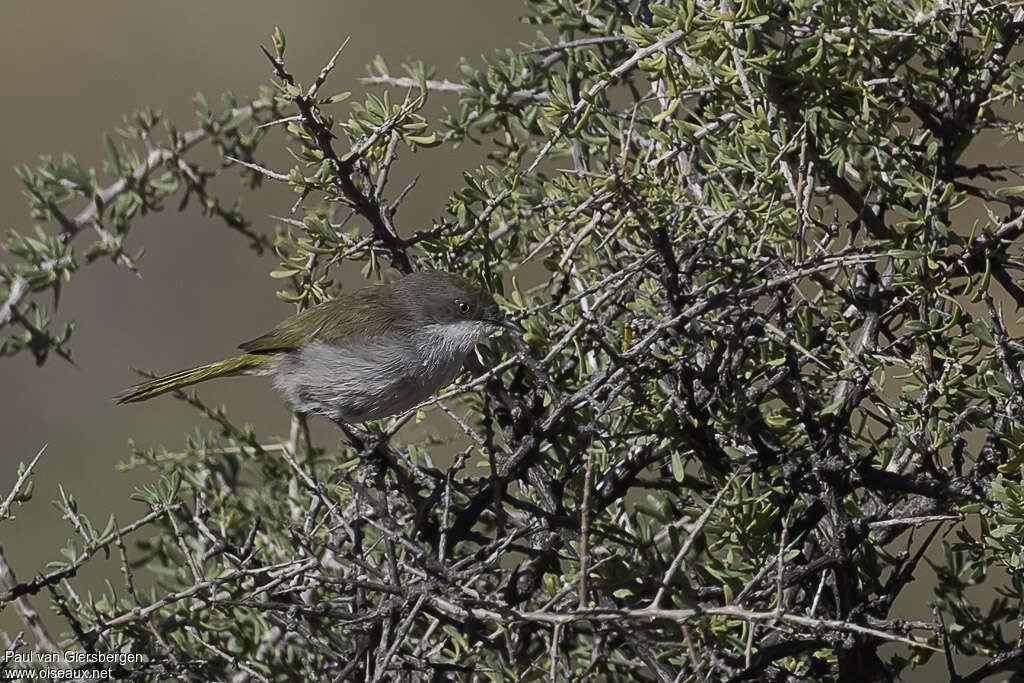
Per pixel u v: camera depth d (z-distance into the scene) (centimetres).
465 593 715
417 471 941
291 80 862
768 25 909
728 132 946
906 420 845
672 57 907
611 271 954
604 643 879
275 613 801
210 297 2473
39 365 1055
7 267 1106
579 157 1024
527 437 830
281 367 1115
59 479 2075
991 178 976
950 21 954
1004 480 779
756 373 884
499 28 2694
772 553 816
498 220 988
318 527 898
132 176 1157
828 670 880
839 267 908
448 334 1011
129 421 2195
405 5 2803
